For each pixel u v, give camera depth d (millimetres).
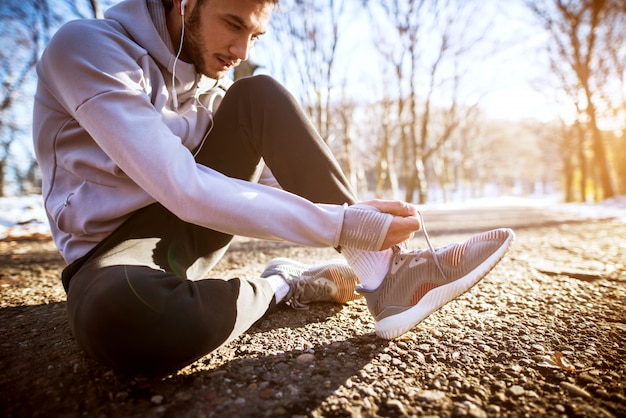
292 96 1148
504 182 56156
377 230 937
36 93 1044
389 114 18641
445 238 4227
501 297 1621
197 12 1003
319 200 1083
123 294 756
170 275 876
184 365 894
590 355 1030
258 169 1317
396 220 946
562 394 840
